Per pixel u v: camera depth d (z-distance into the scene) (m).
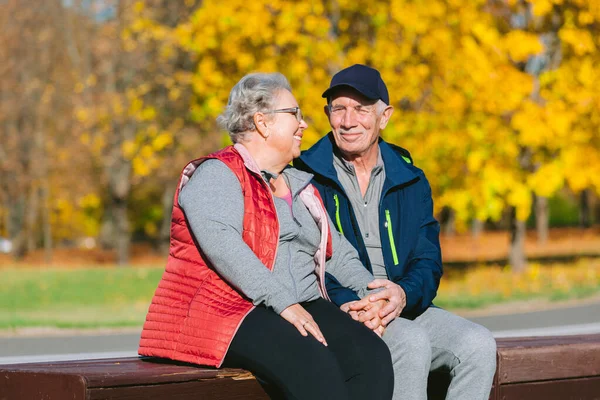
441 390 4.74
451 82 16.16
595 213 59.50
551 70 17.23
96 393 3.64
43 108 37.09
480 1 16.16
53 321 12.91
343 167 5.09
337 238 4.78
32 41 37.56
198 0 23.88
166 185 40.69
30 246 43.69
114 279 23.56
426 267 4.89
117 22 31.53
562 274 19.39
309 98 15.95
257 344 3.96
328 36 16.47
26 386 3.83
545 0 16.05
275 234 4.22
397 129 16.02
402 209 5.03
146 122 31.53
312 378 3.90
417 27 15.52
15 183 37.97
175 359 4.04
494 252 36.81
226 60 16.53
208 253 4.03
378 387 4.07
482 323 12.31
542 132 16.06
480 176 16.50
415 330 4.40
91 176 38.78
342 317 4.31
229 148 4.35
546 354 4.88
